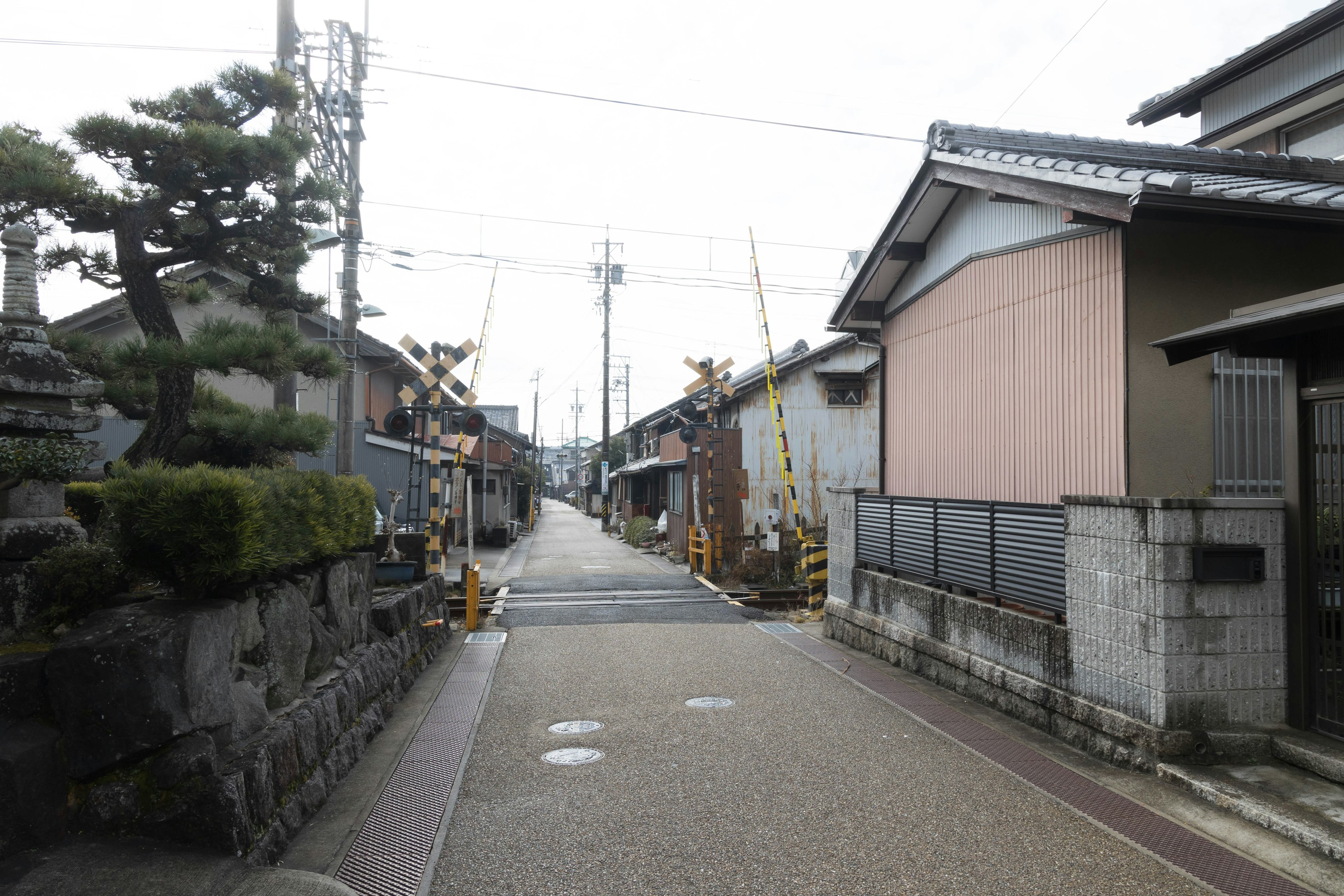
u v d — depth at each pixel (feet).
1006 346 24.57
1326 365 14.67
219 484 11.69
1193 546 15.19
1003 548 21.24
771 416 65.51
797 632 34.50
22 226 12.82
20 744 9.84
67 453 12.32
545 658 28.94
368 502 22.54
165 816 10.35
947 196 27.27
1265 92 31.71
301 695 15.62
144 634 10.73
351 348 44.34
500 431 106.52
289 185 20.70
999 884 11.64
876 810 14.42
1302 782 14.01
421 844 13.01
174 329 19.48
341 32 46.55
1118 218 18.37
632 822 13.94
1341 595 14.47
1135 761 15.75
